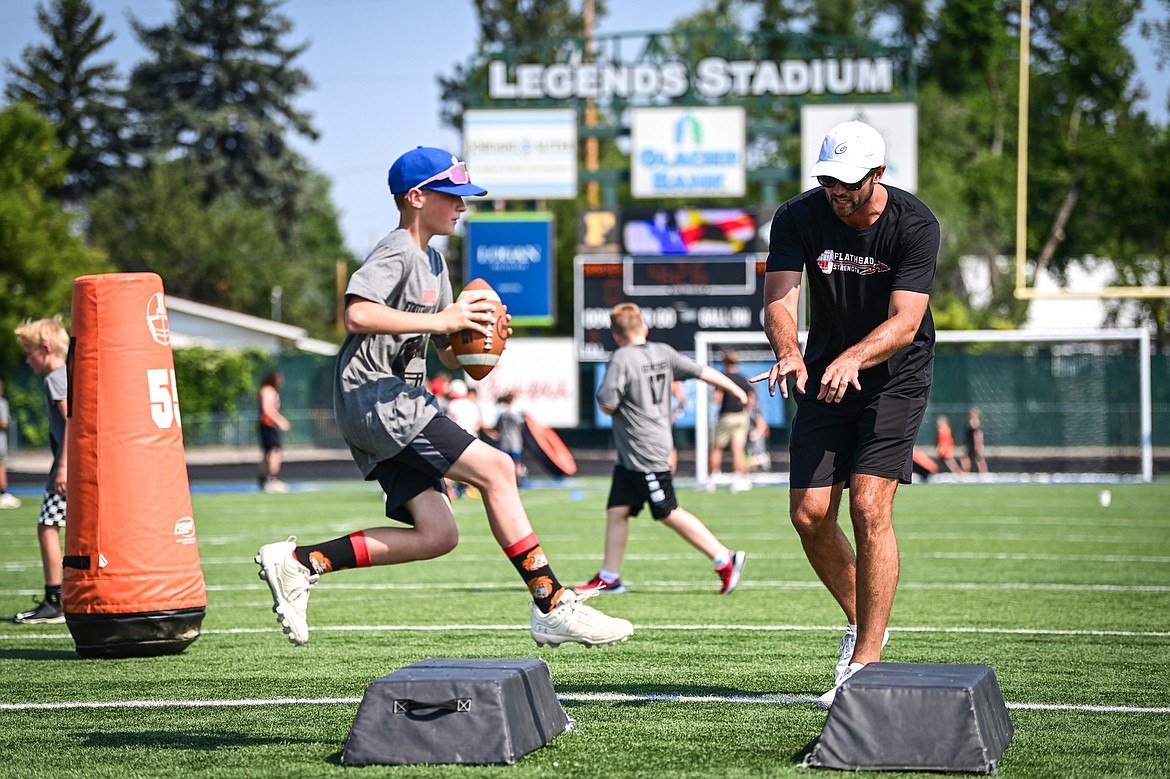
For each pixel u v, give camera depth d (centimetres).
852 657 800
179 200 9688
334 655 1081
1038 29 3559
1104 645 1091
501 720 684
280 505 3081
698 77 5150
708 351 4731
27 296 5822
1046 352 5344
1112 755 698
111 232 9662
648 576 1666
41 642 1209
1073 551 1923
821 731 752
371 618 1305
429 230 756
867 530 791
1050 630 1176
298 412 6284
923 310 795
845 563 854
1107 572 1659
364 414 718
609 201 5075
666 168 5012
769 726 779
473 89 5203
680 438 5400
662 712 824
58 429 1340
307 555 714
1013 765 675
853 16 9031
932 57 8681
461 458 720
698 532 1455
